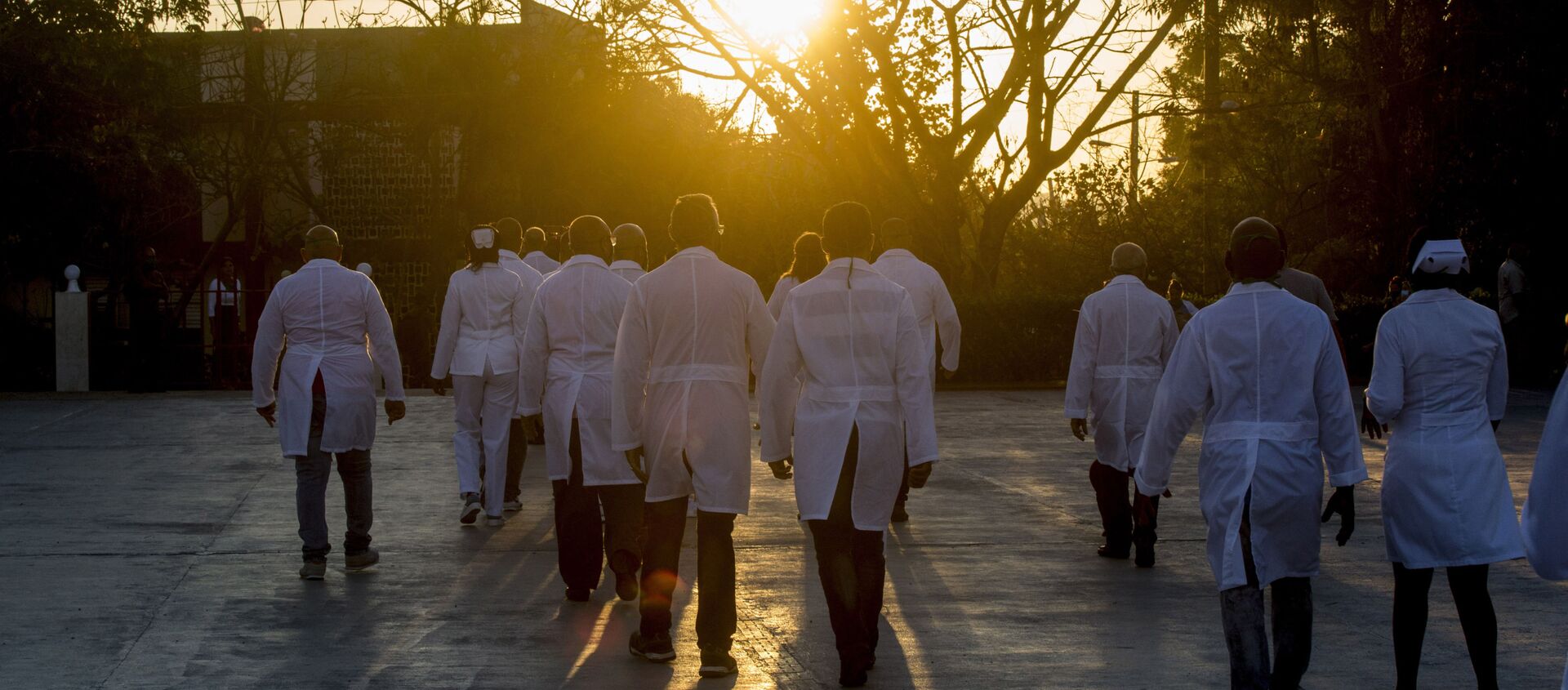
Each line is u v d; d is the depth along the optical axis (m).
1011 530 8.45
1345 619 6.12
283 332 7.00
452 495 9.83
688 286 5.34
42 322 21.45
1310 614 4.48
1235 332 4.44
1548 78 23.48
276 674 5.22
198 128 27.98
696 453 5.26
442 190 31.30
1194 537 8.20
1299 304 4.45
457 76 29.41
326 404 6.90
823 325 5.09
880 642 5.73
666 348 5.34
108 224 24.72
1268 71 29.52
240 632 5.87
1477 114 24.25
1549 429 2.97
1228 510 4.40
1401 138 26.36
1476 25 24.12
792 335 5.13
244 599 6.50
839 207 5.17
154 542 7.87
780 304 8.91
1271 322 4.42
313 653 5.54
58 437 13.11
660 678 5.20
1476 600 4.75
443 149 31.25
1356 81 27.45
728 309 5.35
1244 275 4.53
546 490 10.14
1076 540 8.12
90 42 23.23
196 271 27.48
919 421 5.02
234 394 18.78
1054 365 21.58
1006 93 24.17
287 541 7.96
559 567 6.60
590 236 6.61
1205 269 31.19
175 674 5.20
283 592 6.65
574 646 5.68
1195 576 7.08
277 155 31.20
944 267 24.47
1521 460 11.51
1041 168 24.64
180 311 21.08
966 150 24.80
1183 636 5.82
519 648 5.64
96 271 25.95
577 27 28.08
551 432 6.47
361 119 30.58
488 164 30.39
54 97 22.73
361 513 7.16
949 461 11.82
